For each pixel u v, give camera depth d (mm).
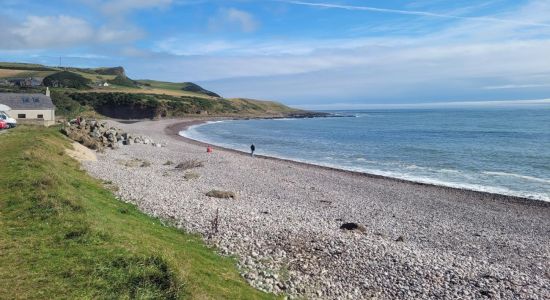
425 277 17453
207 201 28781
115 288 11391
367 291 16062
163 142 78688
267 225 23094
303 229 22922
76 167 33562
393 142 90125
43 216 16062
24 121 65500
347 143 91125
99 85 196000
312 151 77750
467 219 30797
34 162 25766
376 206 33344
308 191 37875
